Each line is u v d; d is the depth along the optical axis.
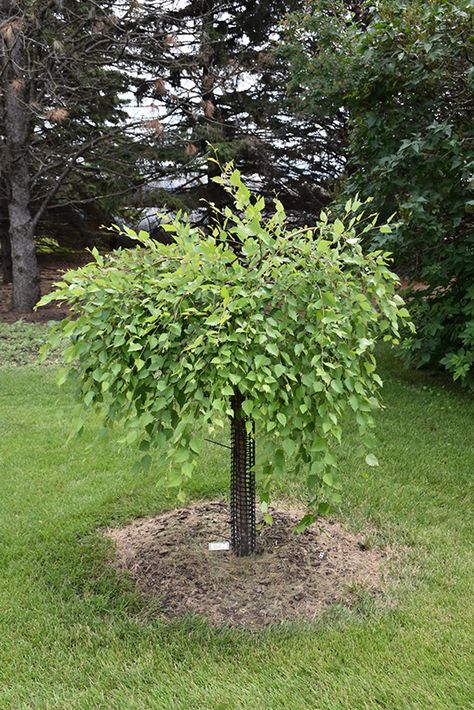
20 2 8.50
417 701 1.96
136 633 2.34
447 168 4.98
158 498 3.53
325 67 5.67
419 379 6.36
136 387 2.30
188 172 12.24
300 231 2.40
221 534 3.06
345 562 2.83
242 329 2.12
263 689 2.04
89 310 2.34
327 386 2.24
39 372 6.72
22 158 9.91
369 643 2.25
